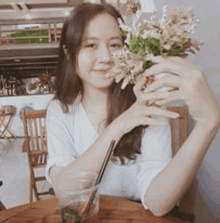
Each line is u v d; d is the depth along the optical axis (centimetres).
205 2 183
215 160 177
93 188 73
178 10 76
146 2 296
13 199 287
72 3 1237
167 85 70
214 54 177
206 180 191
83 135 120
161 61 70
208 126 73
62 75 119
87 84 116
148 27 73
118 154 106
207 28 184
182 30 71
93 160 85
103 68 101
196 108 70
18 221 82
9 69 927
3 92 940
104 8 103
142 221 80
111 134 87
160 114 79
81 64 104
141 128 104
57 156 108
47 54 768
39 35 895
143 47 72
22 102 661
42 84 844
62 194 74
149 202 83
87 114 121
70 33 102
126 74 78
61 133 118
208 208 184
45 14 1312
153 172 90
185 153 78
